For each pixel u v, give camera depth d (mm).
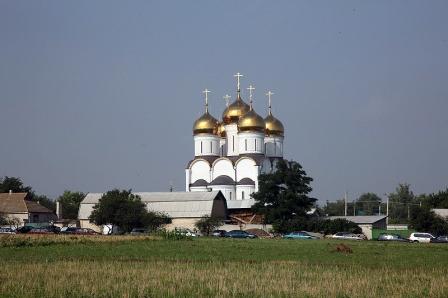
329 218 152875
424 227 144375
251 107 172125
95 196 163625
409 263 61500
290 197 149000
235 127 172250
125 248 79750
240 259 64188
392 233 143875
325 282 43562
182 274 47562
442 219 146875
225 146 174750
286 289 40719
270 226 149250
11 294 39156
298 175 151125
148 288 40812
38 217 163750
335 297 38500
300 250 79875
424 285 43188
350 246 92625
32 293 39406
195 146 172875
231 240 107188
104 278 45188
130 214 140750
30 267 52281
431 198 194750
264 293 39594
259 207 151500
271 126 174750
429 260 65812
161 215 150000
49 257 64938
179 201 156875
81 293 39125
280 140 175625
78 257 65250
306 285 41969
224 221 154500
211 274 47719
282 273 48875
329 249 82312
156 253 71875
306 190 150875
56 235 104438
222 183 164875
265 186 150875
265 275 47469
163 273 48031
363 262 62031
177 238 103250
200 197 156625
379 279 45688
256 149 167250
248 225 149625
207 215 149875
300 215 148625
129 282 43219
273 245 91062
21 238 89875
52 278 45125
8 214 156875
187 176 171875
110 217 141125
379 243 107688
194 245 87688
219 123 175375
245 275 47344
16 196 163625
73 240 90500
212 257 66438
